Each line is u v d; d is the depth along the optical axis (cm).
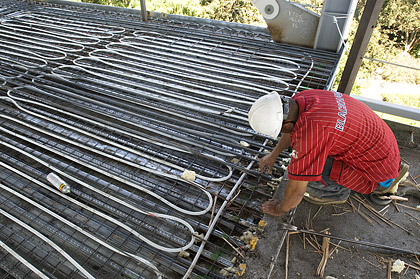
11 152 275
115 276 192
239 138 288
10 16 556
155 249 205
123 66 397
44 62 404
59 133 290
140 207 228
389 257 217
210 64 403
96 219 221
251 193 240
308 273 206
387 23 1677
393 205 258
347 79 326
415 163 315
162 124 303
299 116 179
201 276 191
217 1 1702
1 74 375
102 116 315
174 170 256
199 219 225
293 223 239
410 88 1688
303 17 425
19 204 232
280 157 269
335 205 254
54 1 628
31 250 204
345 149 193
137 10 568
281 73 388
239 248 203
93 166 257
